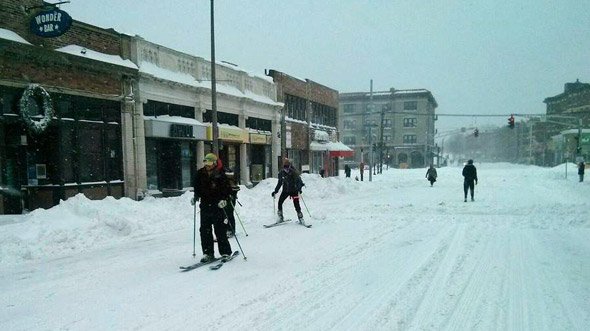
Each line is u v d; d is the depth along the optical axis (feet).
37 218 29.55
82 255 24.32
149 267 21.13
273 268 20.35
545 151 252.62
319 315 14.21
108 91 46.26
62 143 41.27
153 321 13.89
